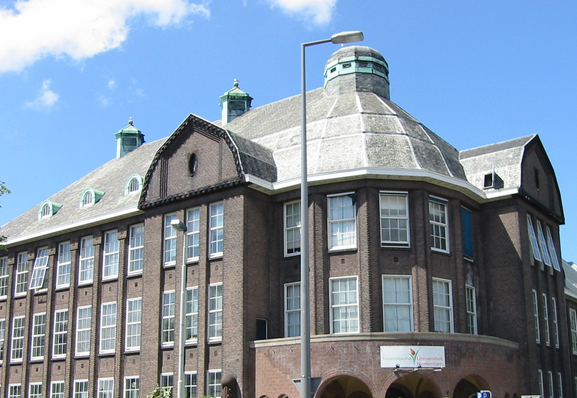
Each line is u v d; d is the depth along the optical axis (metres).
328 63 45.47
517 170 40.97
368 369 32.06
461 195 38.84
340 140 38.44
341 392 35.56
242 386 34.62
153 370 38.88
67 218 49.25
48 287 47.91
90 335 44.12
